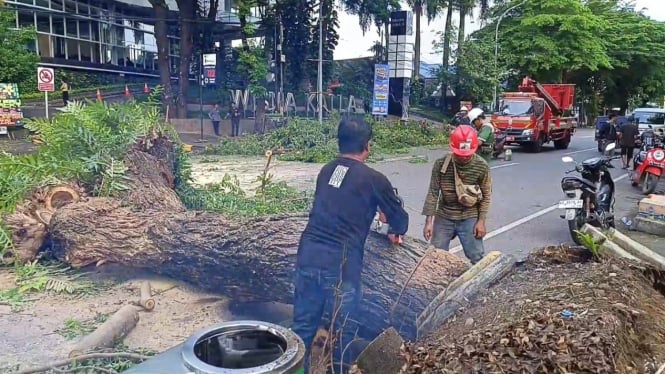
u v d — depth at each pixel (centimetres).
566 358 173
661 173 993
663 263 299
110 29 3138
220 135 2334
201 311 406
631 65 4397
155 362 146
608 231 323
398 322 309
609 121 1856
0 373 307
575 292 229
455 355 189
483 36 3425
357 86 3206
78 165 522
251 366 159
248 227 391
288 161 1530
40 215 496
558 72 3500
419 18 3388
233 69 3027
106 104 634
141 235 439
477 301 263
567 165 1502
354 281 279
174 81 3206
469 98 3103
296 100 2800
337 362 273
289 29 2956
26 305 412
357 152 295
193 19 2672
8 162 512
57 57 2798
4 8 2077
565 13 3447
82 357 314
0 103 1742
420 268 325
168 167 648
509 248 627
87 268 484
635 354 188
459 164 404
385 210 294
